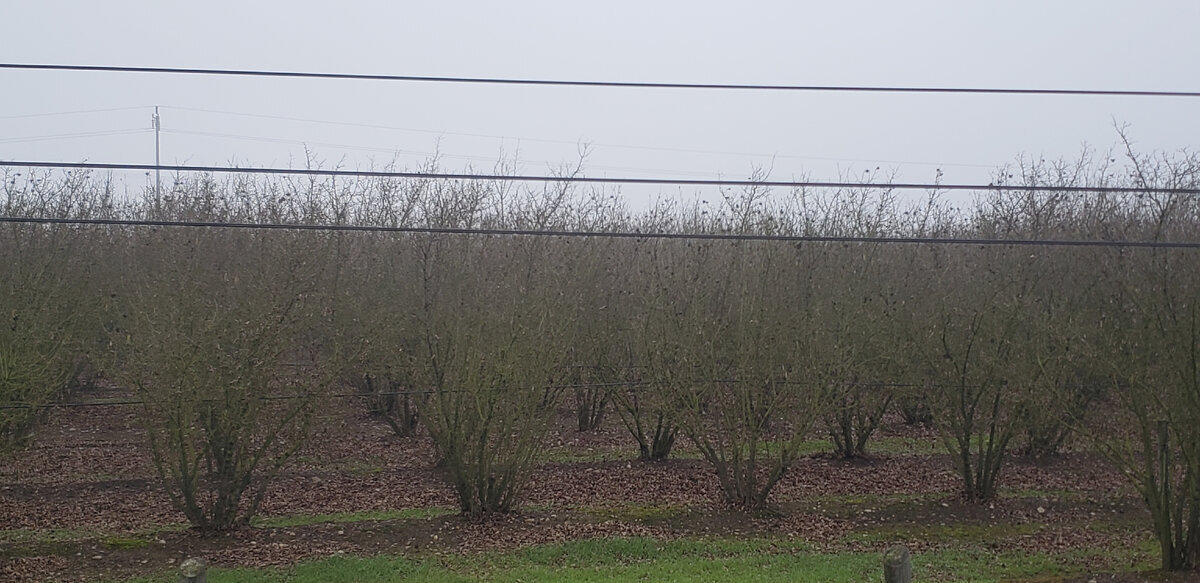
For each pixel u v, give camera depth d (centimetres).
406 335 1139
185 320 929
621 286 1316
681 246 1282
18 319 1086
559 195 1359
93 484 1154
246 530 947
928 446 1426
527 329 1002
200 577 471
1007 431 1101
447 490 1146
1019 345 1073
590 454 1359
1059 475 1248
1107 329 956
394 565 850
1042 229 1238
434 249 1230
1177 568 821
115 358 1095
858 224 1327
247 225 573
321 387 961
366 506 1075
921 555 909
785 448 1053
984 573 851
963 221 1393
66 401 1466
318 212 1332
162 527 969
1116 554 917
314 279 1116
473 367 982
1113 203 1161
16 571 823
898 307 1188
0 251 1249
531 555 888
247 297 976
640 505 1084
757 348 1049
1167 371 824
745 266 1117
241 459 931
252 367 917
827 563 870
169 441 908
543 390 1038
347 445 1365
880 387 1221
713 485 1182
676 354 1091
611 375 1291
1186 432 802
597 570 845
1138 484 921
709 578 820
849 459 1330
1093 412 1164
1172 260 945
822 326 1085
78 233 1373
